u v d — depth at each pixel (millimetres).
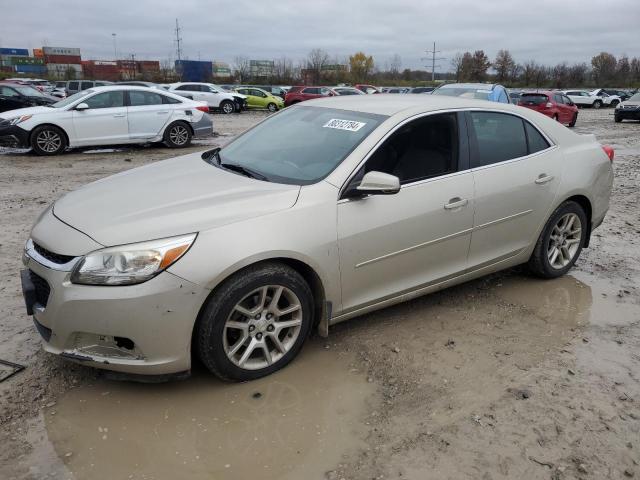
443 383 3316
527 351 3713
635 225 6844
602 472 2650
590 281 4957
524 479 2594
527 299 4523
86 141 12000
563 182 4594
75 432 2809
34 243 3164
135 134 12555
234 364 3154
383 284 3693
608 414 3068
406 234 3658
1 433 2777
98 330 2854
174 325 2898
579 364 3566
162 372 2980
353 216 3416
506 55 80500
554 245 4824
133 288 2816
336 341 3760
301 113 4406
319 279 3355
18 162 10719
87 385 3189
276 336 3293
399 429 2900
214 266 2926
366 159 3543
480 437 2857
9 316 3928
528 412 3064
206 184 3533
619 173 10672
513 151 4340
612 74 81375
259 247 3039
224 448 2729
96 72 84625
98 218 3098
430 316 4168
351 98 4523
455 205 3863
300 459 2672
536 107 22359
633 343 3857
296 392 3188
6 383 3164
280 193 3309
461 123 4043
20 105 20547
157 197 3336
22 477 2510
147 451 2697
